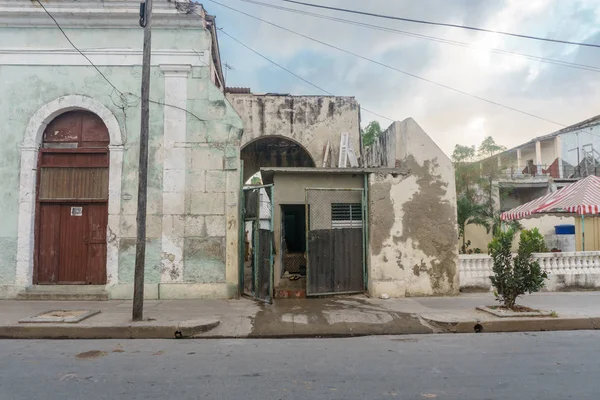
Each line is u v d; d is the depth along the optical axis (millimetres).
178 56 10391
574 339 6910
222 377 4953
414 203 10352
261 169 10117
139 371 5195
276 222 10547
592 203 11422
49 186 10344
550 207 12281
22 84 10242
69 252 10273
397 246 10195
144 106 7766
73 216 10336
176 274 9992
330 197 10398
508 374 5023
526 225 23938
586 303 9234
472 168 19312
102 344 6652
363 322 7754
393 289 10031
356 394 4371
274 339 7035
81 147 10484
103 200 10297
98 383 4730
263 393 4406
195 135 10312
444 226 10398
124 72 10336
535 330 7621
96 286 10086
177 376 4988
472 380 4805
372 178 10273
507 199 25812
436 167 10508
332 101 16922
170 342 6801
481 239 22359
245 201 10828
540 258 11125
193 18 10336
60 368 5320
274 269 10508
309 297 9953
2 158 10117
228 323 7688
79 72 10305
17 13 10062
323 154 16625
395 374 5039
